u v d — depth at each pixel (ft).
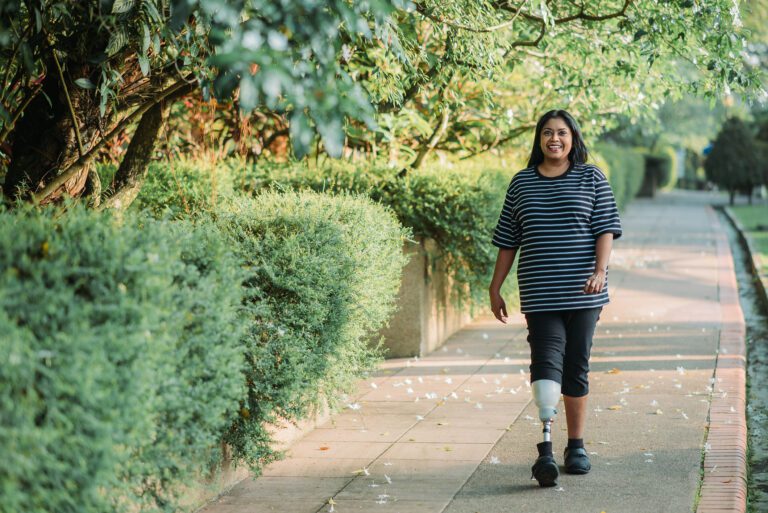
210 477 14.32
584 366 15.34
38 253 10.33
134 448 11.00
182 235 12.16
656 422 18.70
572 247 15.03
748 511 15.03
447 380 23.17
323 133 9.34
